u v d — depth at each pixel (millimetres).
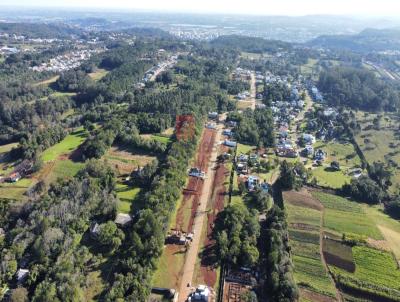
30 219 139500
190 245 136250
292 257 131375
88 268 121375
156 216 138750
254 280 120875
